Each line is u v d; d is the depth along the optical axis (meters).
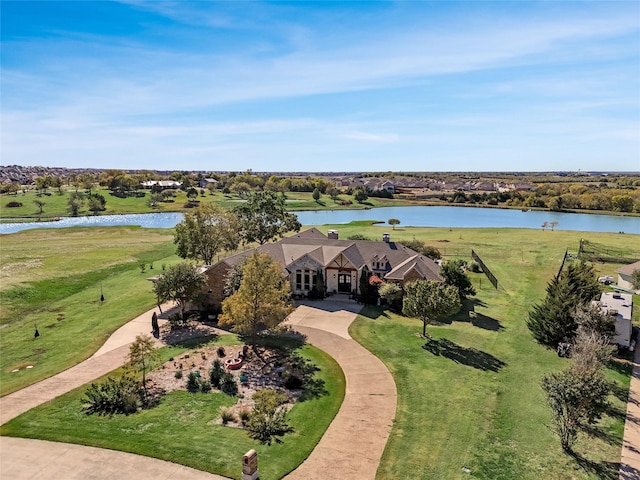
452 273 48.91
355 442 23.48
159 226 125.50
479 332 40.72
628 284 55.88
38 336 39.53
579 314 34.62
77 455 22.08
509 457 22.39
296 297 50.97
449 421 25.66
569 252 81.50
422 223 138.12
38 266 66.56
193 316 44.06
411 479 20.62
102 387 27.89
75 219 140.88
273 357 34.59
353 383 30.33
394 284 47.31
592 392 22.31
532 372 32.53
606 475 21.12
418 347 36.78
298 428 24.80
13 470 20.89
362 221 135.38
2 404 27.42
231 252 80.75
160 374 31.67
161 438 23.61
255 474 20.05
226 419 25.47
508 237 100.12
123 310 46.34
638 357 35.19
